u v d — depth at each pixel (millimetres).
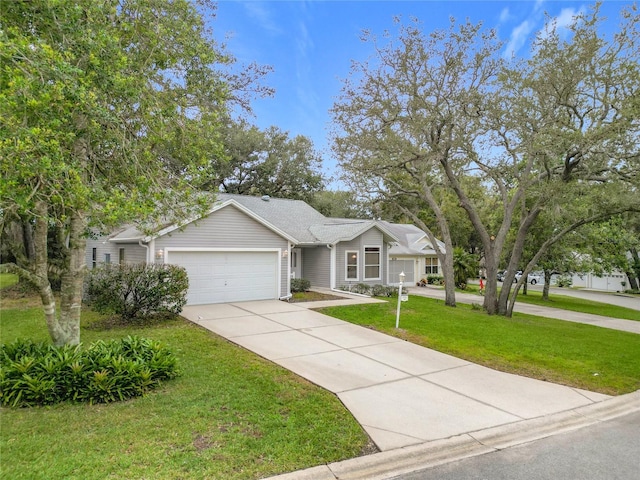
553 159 14008
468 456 4441
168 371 6242
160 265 11359
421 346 9445
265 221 15047
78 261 6723
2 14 4820
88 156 6059
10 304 13969
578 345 10391
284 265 15781
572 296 30203
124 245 15234
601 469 4188
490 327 12211
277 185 34094
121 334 9359
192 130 6969
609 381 7488
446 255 17469
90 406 5223
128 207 5285
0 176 4266
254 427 4797
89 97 4863
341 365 7637
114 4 5895
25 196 4555
